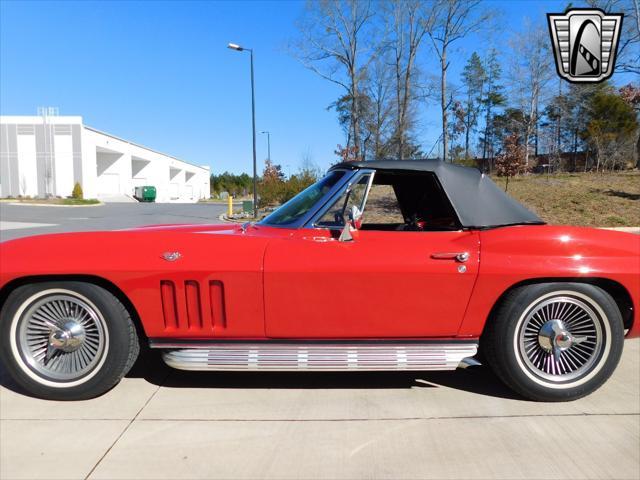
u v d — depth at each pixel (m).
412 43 26.38
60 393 2.68
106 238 2.70
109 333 2.65
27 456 2.16
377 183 3.41
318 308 2.64
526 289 2.69
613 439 2.35
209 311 2.66
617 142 29.20
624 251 2.72
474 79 46.66
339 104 32.09
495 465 2.12
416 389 2.93
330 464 2.12
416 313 2.68
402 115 27.75
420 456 2.19
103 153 52.19
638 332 2.78
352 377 3.11
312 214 2.81
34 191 42.69
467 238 2.74
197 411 2.61
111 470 2.06
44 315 2.71
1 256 2.61
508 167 17.95
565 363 2.79
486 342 2.83
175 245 2.66
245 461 2.14
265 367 2.65
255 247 2.68
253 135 23.80
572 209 14.39
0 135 41.94
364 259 2.63
